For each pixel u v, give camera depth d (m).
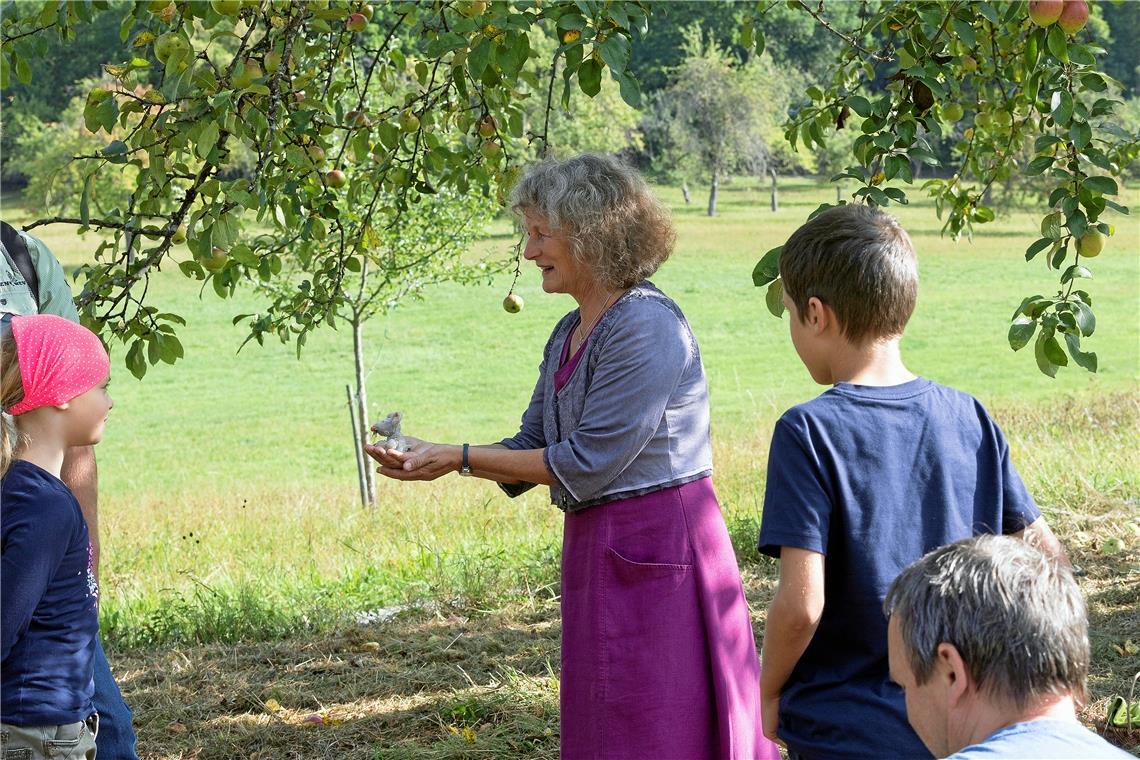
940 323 30.88
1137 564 5.63
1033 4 3.07
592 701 2.51
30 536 2.13
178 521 10.78
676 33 66.19
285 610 6.03
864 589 1.89
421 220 10.93
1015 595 1.35
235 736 4.17
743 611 2.62
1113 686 4.07
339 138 8.24
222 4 3.31
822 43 64.06
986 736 1.36
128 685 4.95
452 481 12.20
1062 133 3.26
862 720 1.87
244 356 30.30
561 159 2.60
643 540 2.52
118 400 26.00
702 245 48.31
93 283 3.72
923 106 3.34
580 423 2.51
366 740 4.11
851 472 1.90
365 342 31.48
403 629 5.55
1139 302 32.22
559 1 3.07
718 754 2.52
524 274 41.09
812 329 2.02
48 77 41.88
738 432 14.43
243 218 4.62
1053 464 8.03
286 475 18.52
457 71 3.41
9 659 2.16
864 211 2.00
